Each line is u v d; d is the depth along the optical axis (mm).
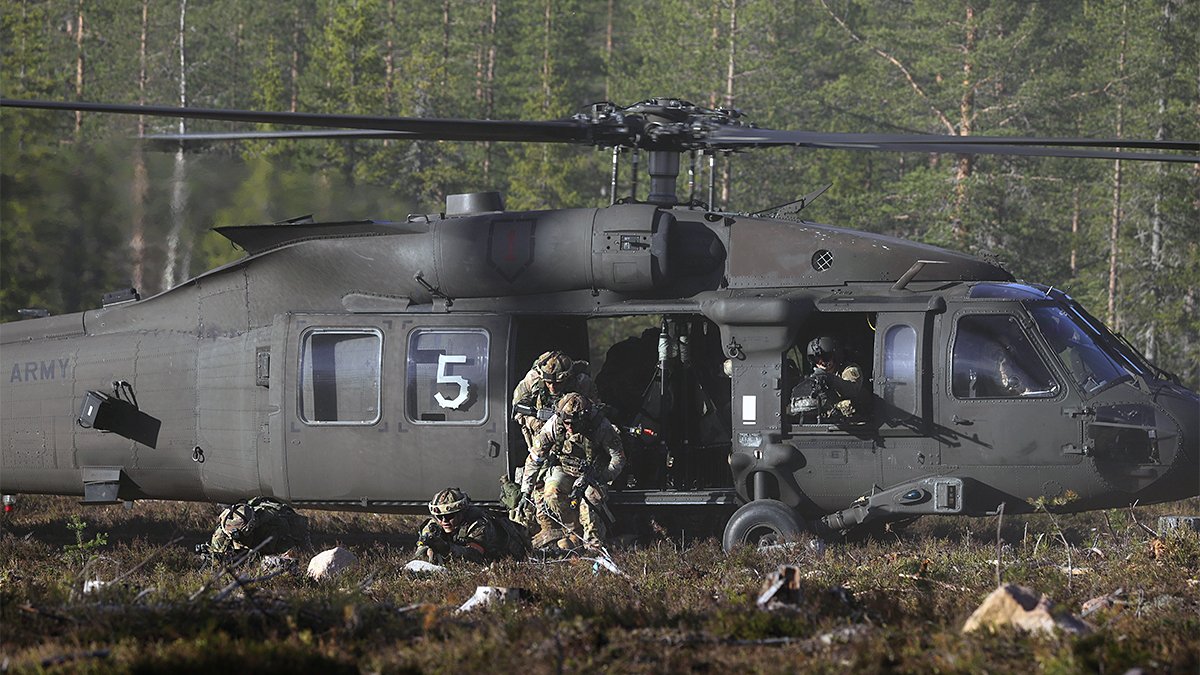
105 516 56656
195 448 46594
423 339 43406
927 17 178250
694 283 43219
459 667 21078
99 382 48031
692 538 43906
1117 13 179000
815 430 40844
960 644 21469
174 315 47625
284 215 133625
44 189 127125
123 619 23859
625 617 25219
